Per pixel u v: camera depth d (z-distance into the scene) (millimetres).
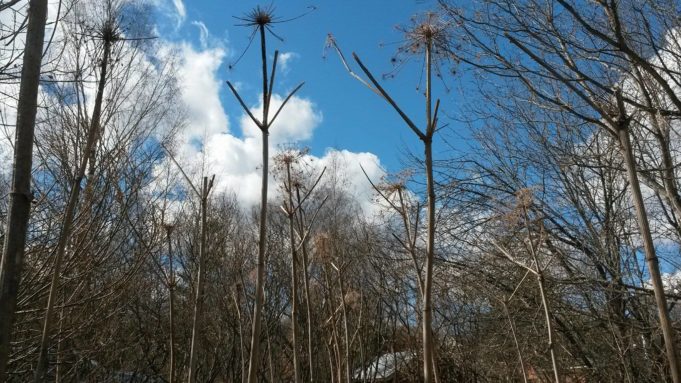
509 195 12109
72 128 8469
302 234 4980
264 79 3490
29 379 9773
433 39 3312
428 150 3008
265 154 3410
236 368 14641
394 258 11570
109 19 6449
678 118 7863
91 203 7426
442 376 12195
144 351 14484
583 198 11555
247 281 8023
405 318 11680
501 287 11195
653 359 9383
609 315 9172
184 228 11586
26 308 8508
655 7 8531
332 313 5617
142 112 9539
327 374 10117
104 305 8891
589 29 5215
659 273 2975
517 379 11328
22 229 2656
